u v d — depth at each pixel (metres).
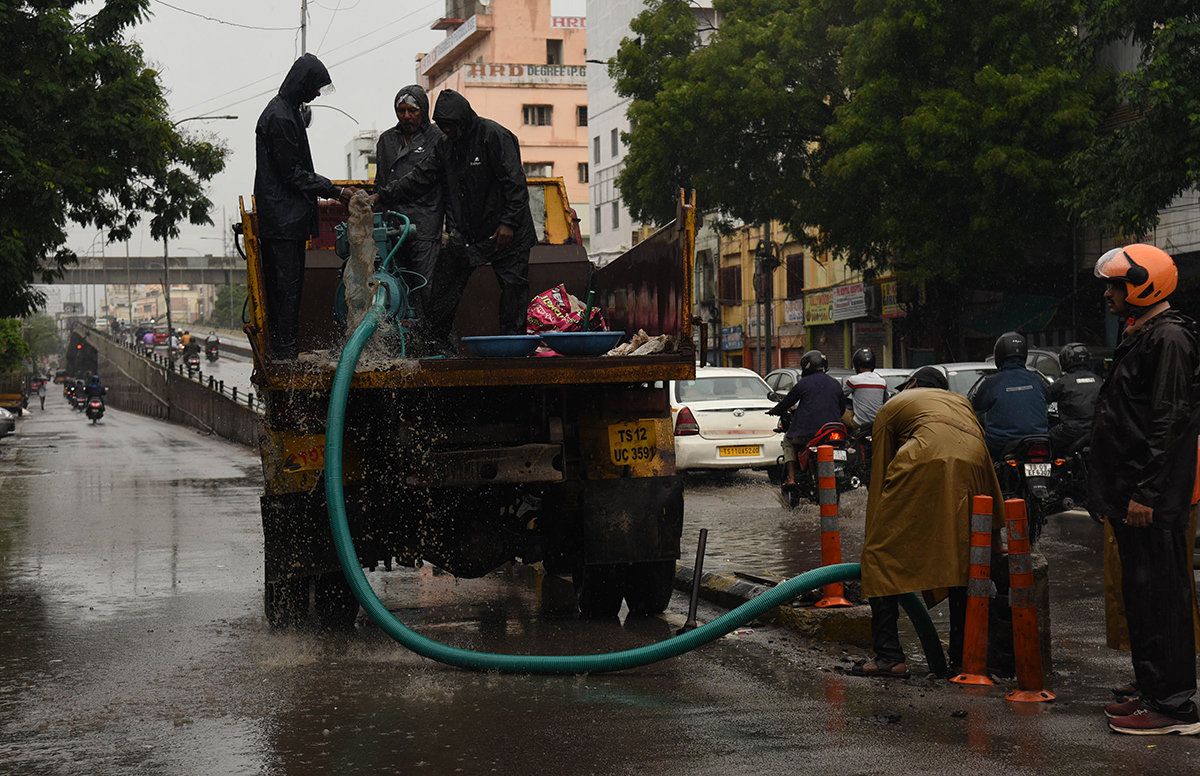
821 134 29.52
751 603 5.78
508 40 78.94
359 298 6.88
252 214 6.59
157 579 9.57
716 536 11.30
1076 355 10.82
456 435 6.72
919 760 4.36
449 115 7.30
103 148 21.42
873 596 5.75
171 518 14.38
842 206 27.80
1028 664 5.27
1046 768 4.24
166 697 5.59
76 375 125.31
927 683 5.66
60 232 20.88
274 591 7.08
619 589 7.55
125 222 22.64
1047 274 30.02
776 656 6.34
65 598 8.69
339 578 7.02
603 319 8.93
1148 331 4.74
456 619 7.66
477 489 7.11
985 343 32.38
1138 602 4.73
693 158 30.31
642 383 7.11
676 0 31.53
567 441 7.06
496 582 9.31
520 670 5.89
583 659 5.83
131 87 21.41
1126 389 4.75
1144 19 20.61
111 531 13.08
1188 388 4.63
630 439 7.12
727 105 28.44
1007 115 24.06
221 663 6.34
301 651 6.62
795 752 4.49
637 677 5.86
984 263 25.81
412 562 7.10
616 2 57.91
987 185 24.09
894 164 25.19
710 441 16.61
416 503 6.96
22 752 4.71
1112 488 4.78
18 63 20.62
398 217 7.50
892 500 5.71
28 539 12.47
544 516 7.42
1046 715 5.01
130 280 115.25
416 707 5.30
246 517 14.41
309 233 7.42
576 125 77.88
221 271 117.19
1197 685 5.49
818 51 28.55
